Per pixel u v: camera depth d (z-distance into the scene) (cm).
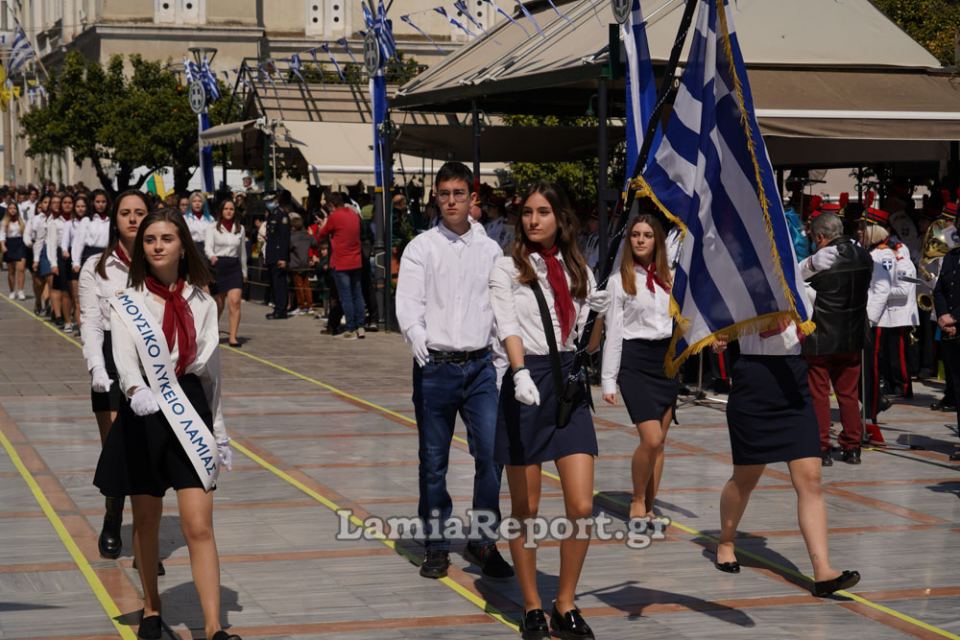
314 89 2811
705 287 608
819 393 952
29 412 1165
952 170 1677
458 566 680
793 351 645
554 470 930
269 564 677
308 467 930
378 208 1934
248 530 747
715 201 605
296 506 808
